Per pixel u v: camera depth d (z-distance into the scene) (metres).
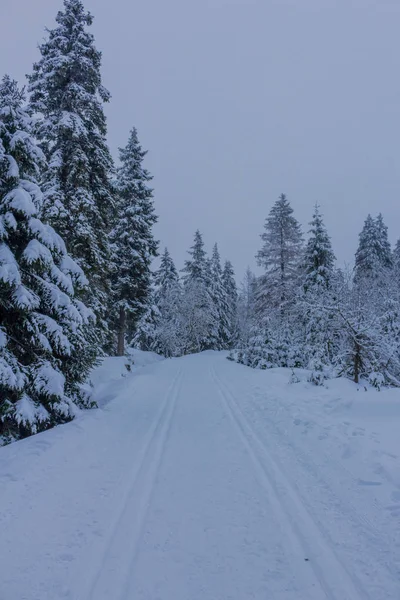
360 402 8.64
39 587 3.11
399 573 3.18
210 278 46.75
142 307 24.61
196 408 9.97
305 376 13.19
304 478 5.23
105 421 8.45
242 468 5.68
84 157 13.41
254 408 9.63
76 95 13.68
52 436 7.01
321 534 3.85
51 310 8.74
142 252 24.17
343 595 2.97
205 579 3.21
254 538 3.81
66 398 8.65
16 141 8.00
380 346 11.16
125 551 3.62
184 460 6.06
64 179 13.81
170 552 3.60
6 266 7.40
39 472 5.47
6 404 7.45
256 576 3.23
